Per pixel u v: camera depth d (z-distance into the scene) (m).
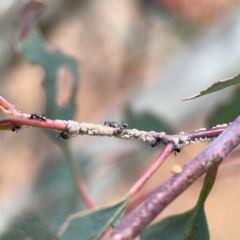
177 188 0.40
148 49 1.75
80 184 0.63
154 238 0.45
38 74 1.67
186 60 1.02
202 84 0.96
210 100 0.94
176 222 0.45
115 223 0.44
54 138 0.64
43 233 0.83
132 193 0.44
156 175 1.30
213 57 0.99
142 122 0.74
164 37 1.72
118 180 1.08
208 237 0.45
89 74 1.78
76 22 1.73
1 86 1.50
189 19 1.63
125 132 0.43
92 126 0.43
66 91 1.24
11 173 1.44
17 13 1.02
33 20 0.71
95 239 0.44
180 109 0.95
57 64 0.69
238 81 0.42
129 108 0.77
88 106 1.71
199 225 0.45
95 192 0.95
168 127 0.74
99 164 0.94
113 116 1.01
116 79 1.75
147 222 0.39
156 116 0.74
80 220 0.44
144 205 0.39
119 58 1.79
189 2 1.59
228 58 0.97
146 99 0.98
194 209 0.45
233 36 0.99
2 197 1.04
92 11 1.78
